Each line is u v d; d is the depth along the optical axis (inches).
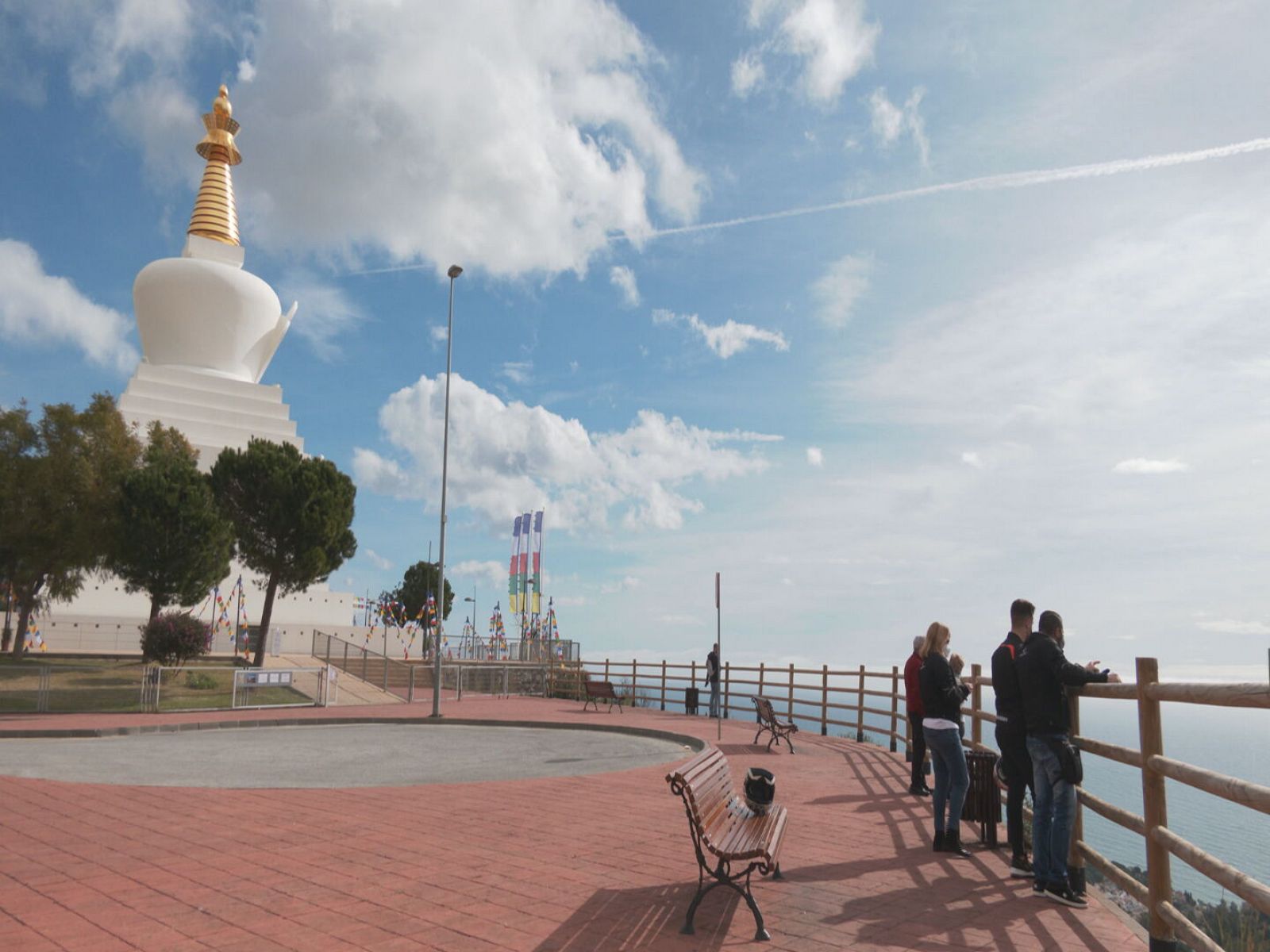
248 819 365.1
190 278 2138.3
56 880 268.2
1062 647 273.1
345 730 832.3
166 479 1269.7
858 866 290.2
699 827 215.8
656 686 1102.4
